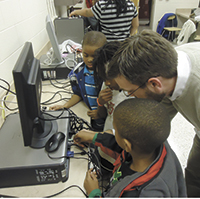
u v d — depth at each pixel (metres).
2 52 1.16
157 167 0.58
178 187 0.65
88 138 0.88
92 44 1.10
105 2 1.78
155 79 0.61
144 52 0.59
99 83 1.10
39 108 0.77
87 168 0.80
